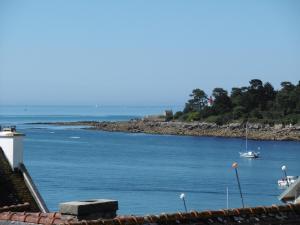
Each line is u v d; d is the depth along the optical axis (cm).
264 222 2100
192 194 14238
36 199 2900
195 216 1983
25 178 2950
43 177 16600
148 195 13838
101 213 2064
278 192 14738
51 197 13150
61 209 2028
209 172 19325
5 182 2880
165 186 15525
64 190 14288
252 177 18150
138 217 1905
